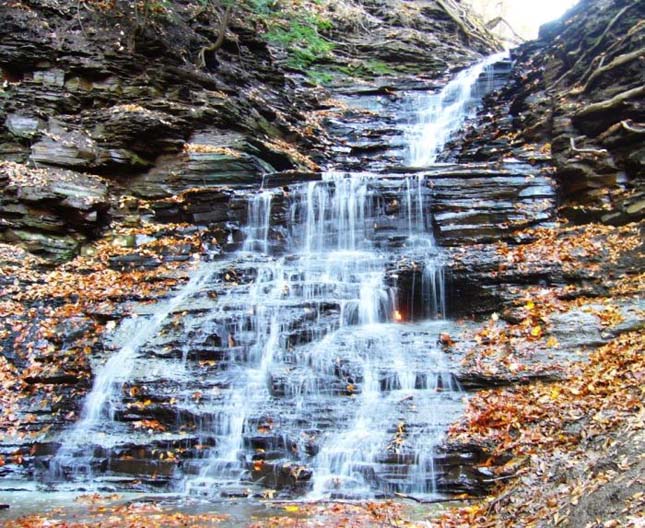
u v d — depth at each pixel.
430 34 25.42
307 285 9.95
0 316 9.51
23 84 12.61
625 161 10.55
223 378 8.40
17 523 5.92
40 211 11.41
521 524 5.13
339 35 23.34
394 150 17.11
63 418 8.06
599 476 5.15
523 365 7.83
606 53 12.34
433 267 9.89
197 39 15.45
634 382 6.73
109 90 13.34
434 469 6.67
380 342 8.72
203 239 11.98
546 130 12.94
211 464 7.23
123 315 9.66
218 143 13.60
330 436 7.25
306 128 16.97
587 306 8.64
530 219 10.84
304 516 6.01
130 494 7.02
